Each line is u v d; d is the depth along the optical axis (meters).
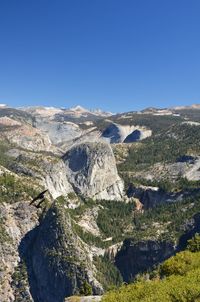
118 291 60.97
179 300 51.41
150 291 56.50
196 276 58.44
